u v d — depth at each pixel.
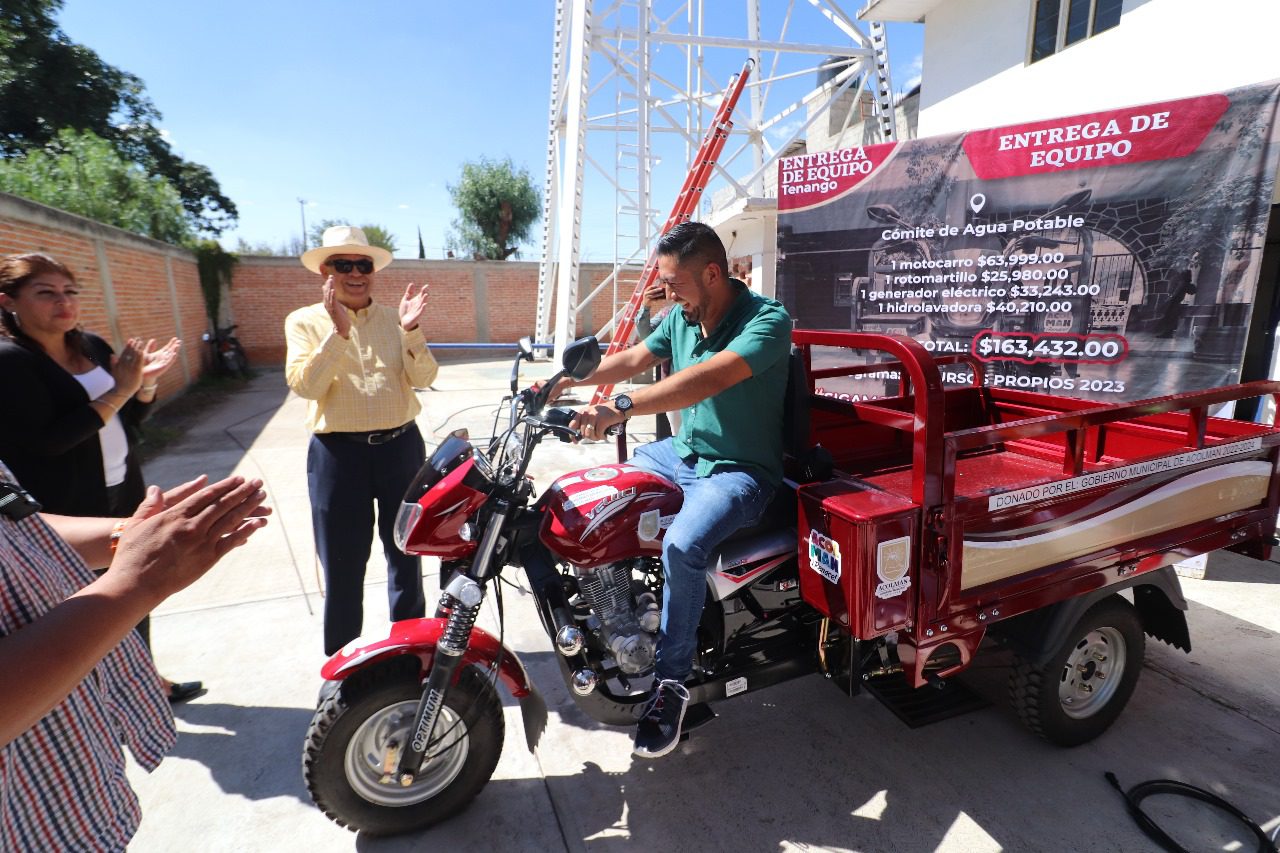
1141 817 2.24
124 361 2.52
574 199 9.21
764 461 2.36
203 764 2.61
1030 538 2.22
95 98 18.11
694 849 2.21
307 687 3.10
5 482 1.02
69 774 1.01
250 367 16.09
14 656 0.81
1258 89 3.79
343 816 2.15
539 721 2.34
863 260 5.33
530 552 2.38
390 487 2.98
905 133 9.97
